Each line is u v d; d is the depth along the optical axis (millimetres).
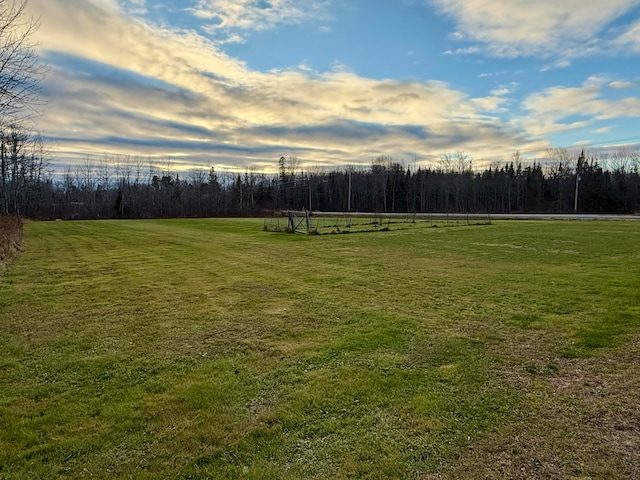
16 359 4355
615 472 2467
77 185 57844
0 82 8117
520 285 8188
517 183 59625
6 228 15398
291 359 4359
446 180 61094
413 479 2416
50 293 7629
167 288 8086
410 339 4973
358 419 3107
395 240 18016
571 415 3162
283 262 11695
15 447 2729
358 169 72438
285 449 2729
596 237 17844
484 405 3326
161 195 59938
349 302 6898
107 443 2787
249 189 68000
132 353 4551
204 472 2488
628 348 4609
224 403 3371
